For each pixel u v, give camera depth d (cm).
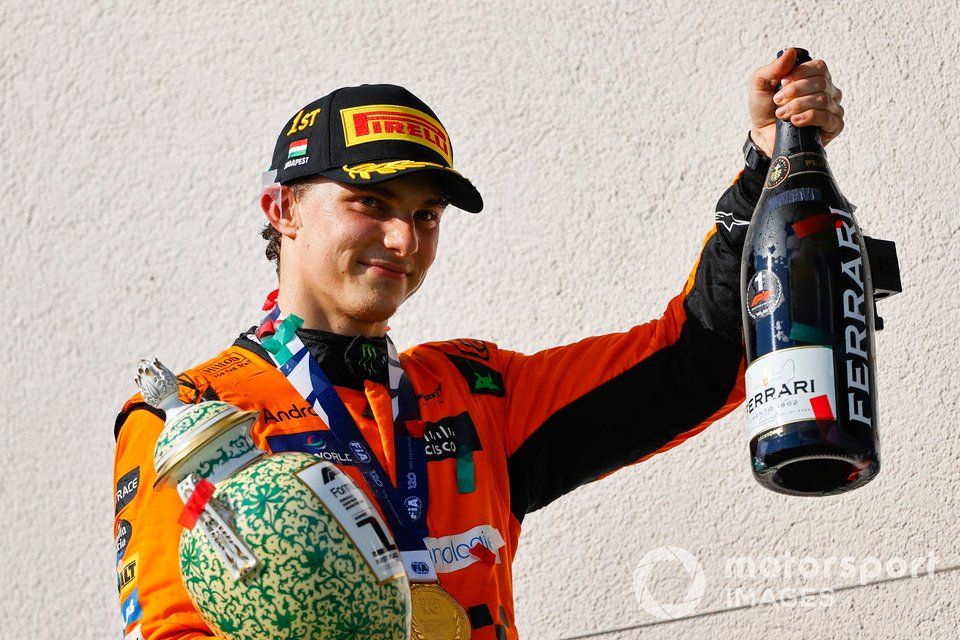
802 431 532
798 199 576
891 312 956
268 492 394
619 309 941
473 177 952
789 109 584
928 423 945
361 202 591
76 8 965
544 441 641
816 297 555
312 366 585
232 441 418
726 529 921
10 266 938
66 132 953
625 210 955
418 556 543
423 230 613
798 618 913
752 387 556
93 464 920
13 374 928
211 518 395
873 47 984
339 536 391
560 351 666
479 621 555
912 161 974
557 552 910
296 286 616
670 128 966
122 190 949
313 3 968
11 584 905
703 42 977
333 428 571
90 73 959
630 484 922
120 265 941
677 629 905
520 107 963
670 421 643
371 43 964
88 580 907
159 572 495
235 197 947
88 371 929
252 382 579
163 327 932
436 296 940
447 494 581
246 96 959
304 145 606
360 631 386
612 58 972
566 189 955
